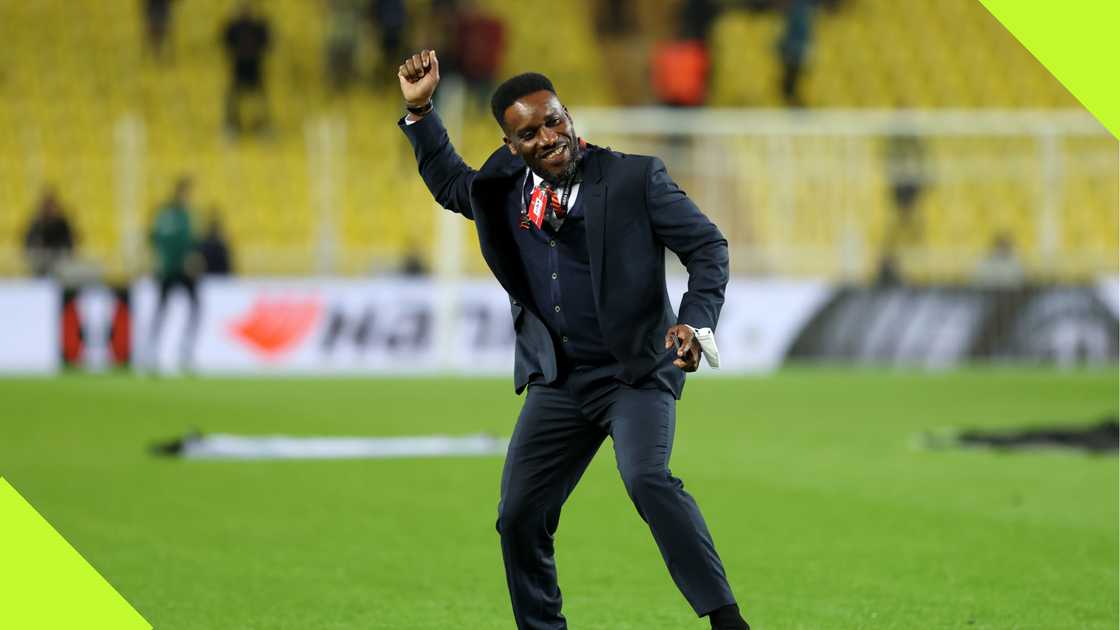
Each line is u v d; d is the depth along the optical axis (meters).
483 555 28.97
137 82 100.88
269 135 97.44
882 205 87.50
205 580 26.62
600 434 19.62
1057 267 85.25
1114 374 75.19
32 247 81.81
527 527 19.38
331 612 24.03
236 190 94.50
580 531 31.61
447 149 20.50
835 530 31.66
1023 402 61.00
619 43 108.31
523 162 19.16
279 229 93.31
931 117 100.88
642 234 18.66
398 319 80.06
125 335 78.44
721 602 18.08
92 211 92.69
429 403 60.28
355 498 36.12
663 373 18.97
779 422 53.94
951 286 81.00
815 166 87.00
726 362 80.06
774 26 110.44
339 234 93.31
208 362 78.62
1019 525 32.12
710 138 87.06
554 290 19.06
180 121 98.62
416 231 93.94
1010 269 81.00
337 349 79.56
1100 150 88.75
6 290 78.38
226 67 102.94
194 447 45.03
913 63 108.94
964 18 111.44
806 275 86.19
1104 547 29.58
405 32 101.50
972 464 42.16
